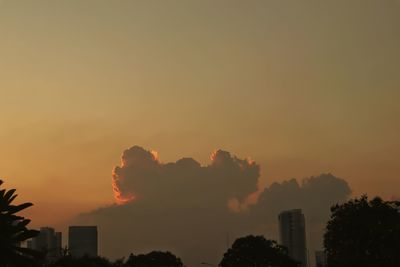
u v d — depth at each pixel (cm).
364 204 7312
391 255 6431
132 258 17138
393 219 6900
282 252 14962
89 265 9625
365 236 7025
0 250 1961
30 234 2020
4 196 1986
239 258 14525
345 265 7050
